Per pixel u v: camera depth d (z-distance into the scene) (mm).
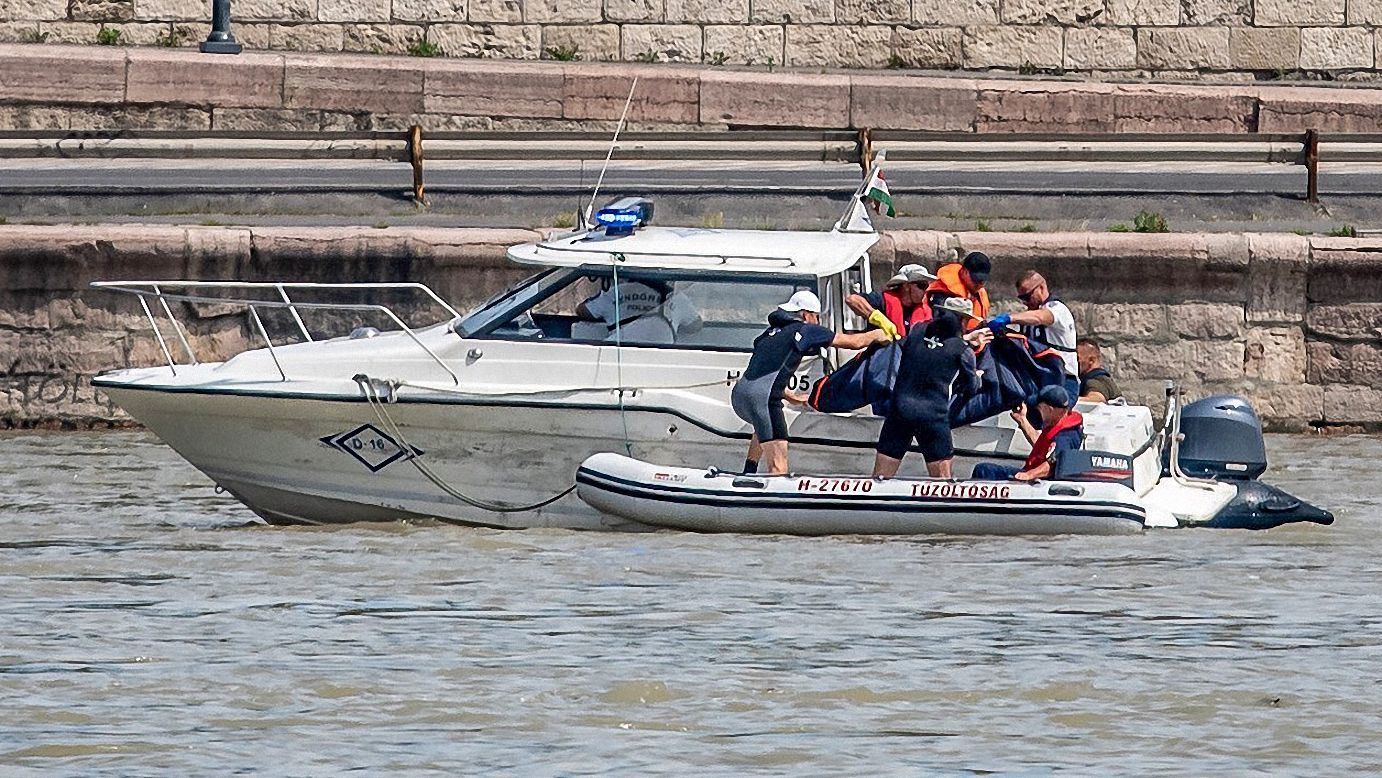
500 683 34969
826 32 101438
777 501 48750
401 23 100000
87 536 49594
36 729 32188
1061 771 30484
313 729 32344
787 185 80000
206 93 92938
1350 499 57031
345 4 99688
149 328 70375
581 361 50500
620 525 50094
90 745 31391
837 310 51875
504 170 83438
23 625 39031
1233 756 31266
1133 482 50000
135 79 92688
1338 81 101938
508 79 94500
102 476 60562
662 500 48875
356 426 50562
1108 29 102188
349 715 33094
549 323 50906
